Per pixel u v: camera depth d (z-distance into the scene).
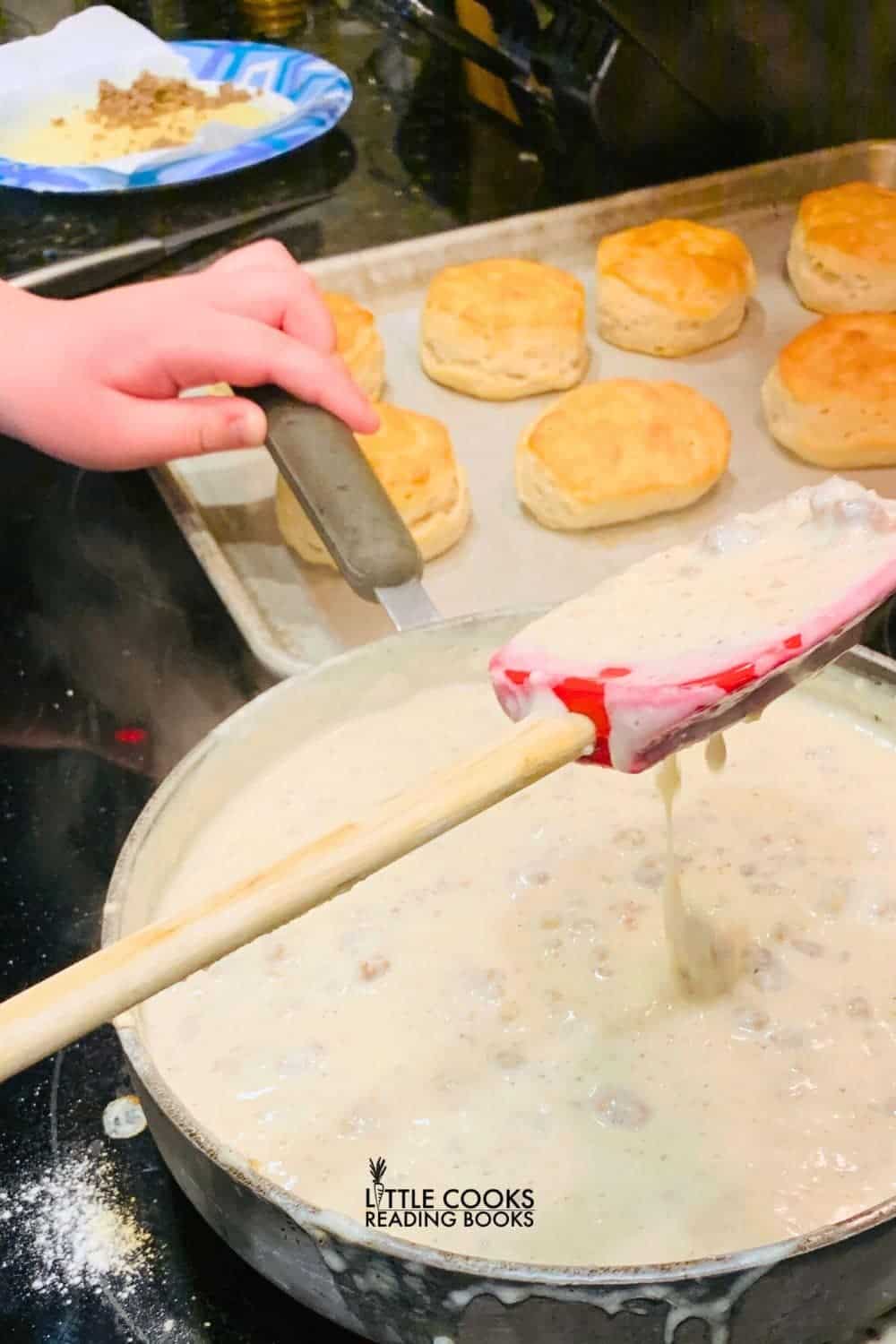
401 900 0.71
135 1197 0.65
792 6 1.41
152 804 0.69
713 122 1.50
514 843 0.74
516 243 1.43
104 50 1.85
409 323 1.40
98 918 0.80
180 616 1.04
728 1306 0.46
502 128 1.73
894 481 1.18
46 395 0.98
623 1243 0.55
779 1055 0.62
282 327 1.04
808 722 0.80
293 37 2.02
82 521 1.15
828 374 1.18
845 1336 0.54
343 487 0.83
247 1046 0.64
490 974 0.66
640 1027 0.63
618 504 1.12
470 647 0.79
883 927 0.67
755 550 0.59
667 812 0.64
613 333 1.37
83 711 0.95
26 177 1.54
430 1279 0.46
